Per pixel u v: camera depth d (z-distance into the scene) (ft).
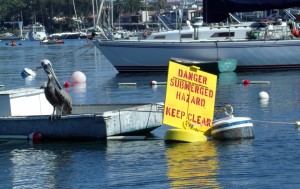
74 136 142.41
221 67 293.23
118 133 142.10
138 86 255.09
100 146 136.15
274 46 297.94
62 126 142.72
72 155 130.00
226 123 136.46
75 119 141.38
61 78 298.35
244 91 227.20
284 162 118.83
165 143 136.36
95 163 123.13
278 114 171.42
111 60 306.96
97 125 140.56
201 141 136.15
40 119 143.95
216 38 302.86
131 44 301.43
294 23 315.78
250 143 134.21
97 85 263.90
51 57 456.45
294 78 265.34
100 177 114.01
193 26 303.48
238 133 136.67
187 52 297.53
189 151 128.67
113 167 119.85
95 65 369.91
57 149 135.64
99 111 157.58
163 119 136.15
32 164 124.98
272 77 272.10
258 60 299.79
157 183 109.19
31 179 115.24
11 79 300.40
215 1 283.59
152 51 300.20
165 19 378.12
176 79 135.95
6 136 146.92
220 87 242.78
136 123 143.84
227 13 283.59
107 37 329.31
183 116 137.08
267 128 150.10
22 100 151.64
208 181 109.19
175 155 125.80
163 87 249.14
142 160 123.44
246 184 107.04
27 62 414.21
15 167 123.34
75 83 273.13
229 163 119.03
